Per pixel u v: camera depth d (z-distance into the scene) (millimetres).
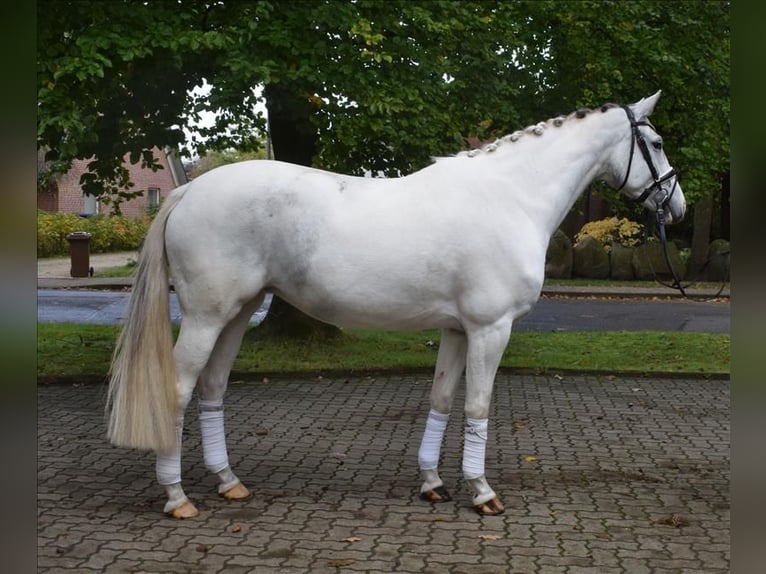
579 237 21828
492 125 9375
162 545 3775
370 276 4098
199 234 4027
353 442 5859
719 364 9180
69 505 4344
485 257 4145
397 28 7699
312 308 4223
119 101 8414
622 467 5332
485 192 4262
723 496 4730
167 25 6977
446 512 4344
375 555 3701
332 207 4133
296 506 4379
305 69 6992
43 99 6418
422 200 4211
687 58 9508
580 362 9195
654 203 4684
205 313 4074
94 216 28203
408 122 7523
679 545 3928
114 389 4051
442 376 4496
